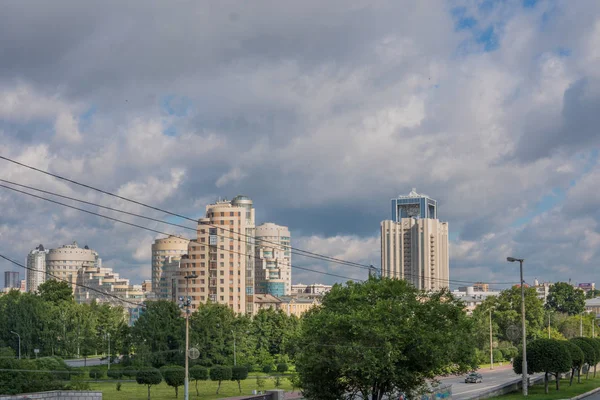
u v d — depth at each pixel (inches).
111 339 6840.6
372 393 2568.9
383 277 2701.8
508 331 6776.6
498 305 7308.1
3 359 2915.8
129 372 4618.6
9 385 2859.3
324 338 2428.6
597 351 4517.7
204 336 5910.4
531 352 3651.6
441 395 3046.3
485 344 6815.9
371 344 2330.2
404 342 2349.9
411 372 2423.7
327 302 2645.2
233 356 5999.0
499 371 6077.8
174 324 5866.1
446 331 2428.6
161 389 4377.5
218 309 6210.6
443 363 2389.3
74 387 3129.9
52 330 6624.0
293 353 2517.2
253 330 6397.6
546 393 3582.7
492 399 3297.2
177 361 5713.6
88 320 7239.2
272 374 5821.9
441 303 2536.9
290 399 3501.5
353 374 2384.4
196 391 4175.7
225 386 4690.0
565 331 7716.5
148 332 5738.2
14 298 7426.2
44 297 7559.1
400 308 2421.3
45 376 3063.5
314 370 2417.6
